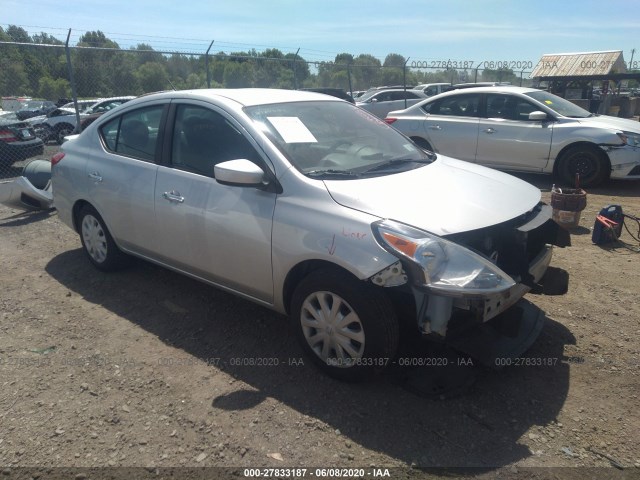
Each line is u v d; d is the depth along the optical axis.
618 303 4.07
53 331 3.75
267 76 15.05
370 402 2.90
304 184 3.09
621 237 5.70
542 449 2.56
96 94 11.65
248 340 3.59
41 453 2.56
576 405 2.88
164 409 2.88
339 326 2.95
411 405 2.88
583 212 6.75
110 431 2.71
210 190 3.49
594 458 2.50
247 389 3.04
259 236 3.19
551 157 8.16
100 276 4.71
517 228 3.00
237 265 3.40
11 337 3.68
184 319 3.90
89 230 4.71
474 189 3.29
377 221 2.79
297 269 3.13
